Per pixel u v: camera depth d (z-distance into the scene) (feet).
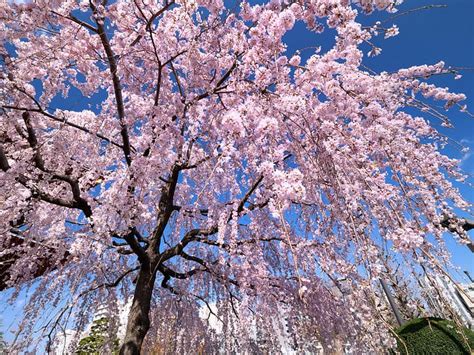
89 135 12.48
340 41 8.61
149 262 13.10
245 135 8.89
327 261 9.98
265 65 9.58
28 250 12.40
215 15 10.65
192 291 14.58
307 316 12.78
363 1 7.66
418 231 8.05
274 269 14.07
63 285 12.71
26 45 11.68
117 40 12.97
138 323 11.78
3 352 10.79
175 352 14.28
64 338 11.56
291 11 8.53
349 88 8.97
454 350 9.64
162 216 14.19
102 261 12.46
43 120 13.87
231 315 13.60
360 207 8.41
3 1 9.48
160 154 11.23
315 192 9.59
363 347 12.03
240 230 14.03
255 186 10.84
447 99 10.68
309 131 9.15
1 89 10.29
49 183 12.66
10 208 11.33
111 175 12.32
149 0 12.09
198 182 13.60
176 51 13.42
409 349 10.27
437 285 7.91
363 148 9.03
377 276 7.54
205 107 13.51
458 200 10.34
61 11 10.25
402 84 10.29
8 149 12.98
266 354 12.32
